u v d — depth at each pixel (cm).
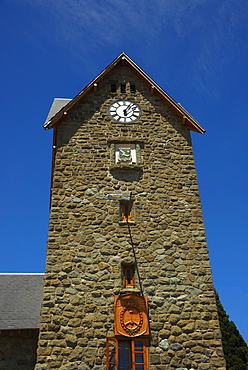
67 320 1460
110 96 2033
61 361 1392
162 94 2030
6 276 2058
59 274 1542
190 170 1862
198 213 1745
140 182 1794
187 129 1988
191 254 1642
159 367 1412
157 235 1669
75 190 1744
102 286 1537
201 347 1462
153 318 1494
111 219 1686
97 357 1409
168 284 1567
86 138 1891
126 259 1600
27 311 1733
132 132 1938
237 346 2238
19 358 1574
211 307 1534
